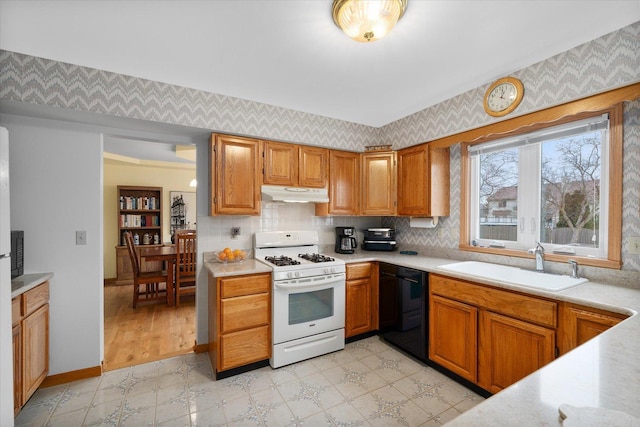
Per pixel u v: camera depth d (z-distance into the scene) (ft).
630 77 5.03
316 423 5.68
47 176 6.86
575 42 5.61
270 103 8.63
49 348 6.84
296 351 7.93
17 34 5.32
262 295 7.64
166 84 7.25
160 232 18.78
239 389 6.79
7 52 5.83
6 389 4.34
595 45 5.45
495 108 7.07
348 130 10.23
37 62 6.02
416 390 6.73
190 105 7.54
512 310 5.83
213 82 7.27
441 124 8.57
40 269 6.77
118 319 11.56
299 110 9.20
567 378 2.39
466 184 8.97
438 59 6.26
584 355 2.82
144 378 7.24
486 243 8.61
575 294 5.16
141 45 5.69
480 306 6.43
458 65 6.50
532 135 7.50
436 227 9.78
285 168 9.07
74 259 7.09
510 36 5.43
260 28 5.21
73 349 7.09
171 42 5.61
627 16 4.85
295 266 7.91
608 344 3.07
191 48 5.81
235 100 8.16
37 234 6.75
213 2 4.55
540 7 4.66
